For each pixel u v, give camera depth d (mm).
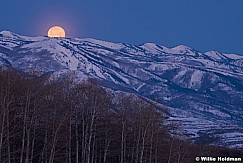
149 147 150125
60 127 130750
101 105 150125
